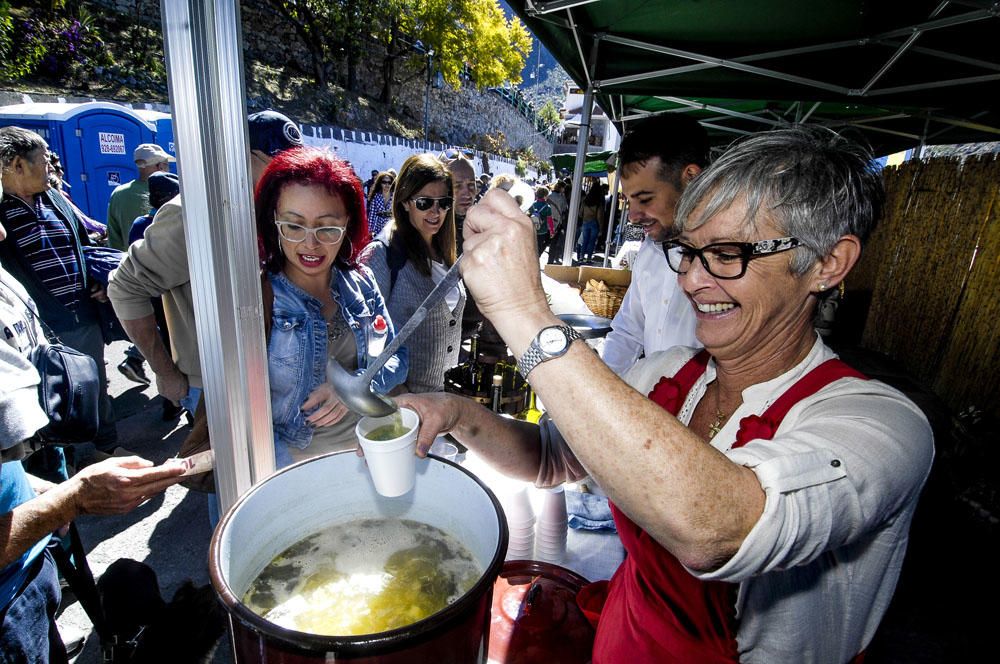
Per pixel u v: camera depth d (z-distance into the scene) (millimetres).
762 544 533
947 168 5113
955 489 3061
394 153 17734
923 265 5336
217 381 864
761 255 706
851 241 712
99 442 2830
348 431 1578
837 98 4156
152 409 3684
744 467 588
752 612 754
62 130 7086
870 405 688
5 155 2416
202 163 756
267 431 944
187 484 1366
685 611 812
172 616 1293
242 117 783
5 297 1472
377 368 791
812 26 3203
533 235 622
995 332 3893
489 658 927
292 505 913
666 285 2004
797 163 692
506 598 1052
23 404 929
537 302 605
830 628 752
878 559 720
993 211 4250
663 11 3164
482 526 869
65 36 12961
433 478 970
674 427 558
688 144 1797
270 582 848
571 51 3922
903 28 3004
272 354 1416
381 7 24469
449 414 1007
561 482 1201
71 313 2660
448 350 2361
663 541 563
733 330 777
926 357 5023
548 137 54906
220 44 735
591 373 567
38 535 891
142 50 14930
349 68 25000
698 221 745
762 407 779
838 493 568
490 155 24719
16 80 11703
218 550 724
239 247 823
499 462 1120
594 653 976
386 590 836
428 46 28250
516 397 2184
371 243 2201
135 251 1794
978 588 2445
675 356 1043
